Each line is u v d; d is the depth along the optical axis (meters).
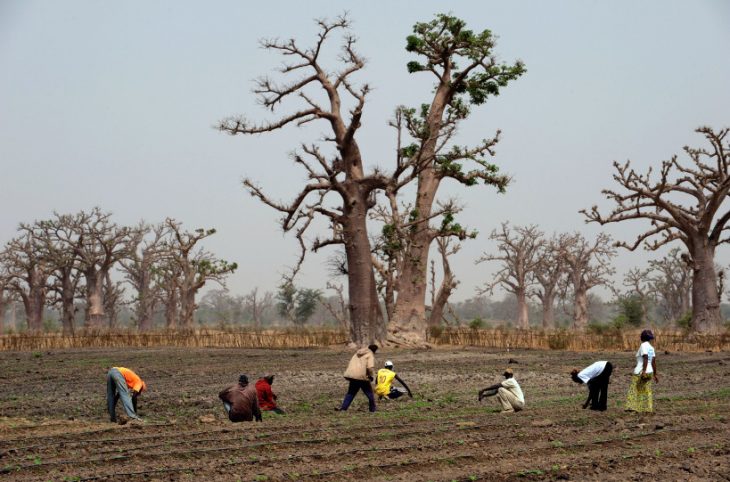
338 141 64.25
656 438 20.22
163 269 134.00
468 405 27.92
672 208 77.00
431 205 68.25
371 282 64.50
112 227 137.25
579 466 16.78
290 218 62.84
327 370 43.38
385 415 25.00
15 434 21.50
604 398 25.45
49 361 50.78
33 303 141.00
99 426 23.22
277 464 17.06
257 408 24.08
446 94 67.88
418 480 15.52
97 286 136.50
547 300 150.62
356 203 63.75
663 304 163.12
